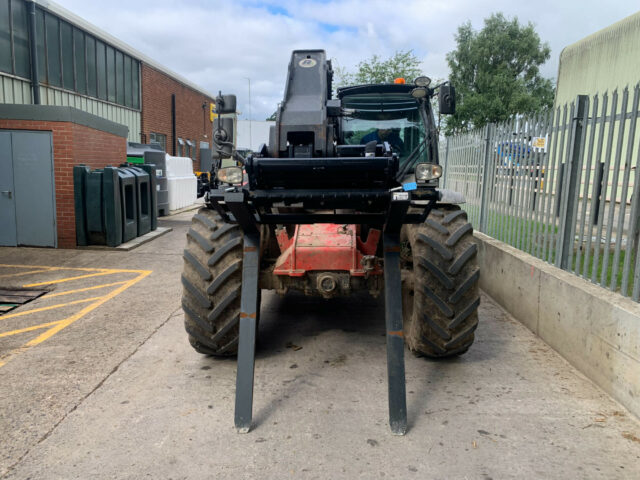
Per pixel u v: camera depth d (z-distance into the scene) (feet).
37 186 25.14
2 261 23.03
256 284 9.69
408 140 14.98
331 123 10.62
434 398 10.03
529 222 15.43
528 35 94.02
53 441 8.51
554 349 12.46
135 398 10.09
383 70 60.90
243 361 9.23
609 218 10.87
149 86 59.36
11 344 13.10
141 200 30.09
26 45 37.06
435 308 10.91
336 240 11.69
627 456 7.97
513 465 7.78
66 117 24.41
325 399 10.03
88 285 19.16
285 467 7.79
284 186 9.22
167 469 7.74
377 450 8.24
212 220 11.56
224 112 9.54
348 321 14.96
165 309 16.19
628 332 9.42
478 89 93.40
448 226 11.11
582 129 12.50
